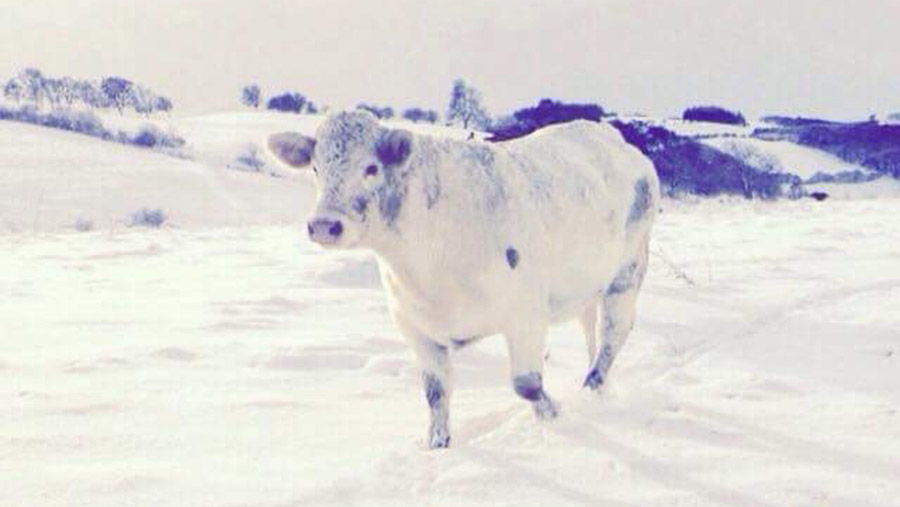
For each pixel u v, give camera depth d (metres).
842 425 4.95
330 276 10.86
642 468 4.30
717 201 33.84
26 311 8.74
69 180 33.75
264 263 12.59
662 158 38.66
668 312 8.49
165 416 5.24
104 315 8.50
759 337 7.39
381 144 4.76
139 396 5.66
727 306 8.74
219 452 4.62
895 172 45.78
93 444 4.73
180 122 60.53
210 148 47.31
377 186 4.77
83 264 12.77
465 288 4.92
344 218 4.67
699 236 15.79
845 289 9.58
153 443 4.75
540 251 5.21
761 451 4.54
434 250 4.88
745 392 5.64
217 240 16.89
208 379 6.12
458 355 6.91
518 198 5.16
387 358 6.66
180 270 11.95
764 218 20.56
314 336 7.52
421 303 4.96
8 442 4.73
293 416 5.30
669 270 11.12
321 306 9.02
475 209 4.95
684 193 36.47
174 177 36.16
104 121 56.50
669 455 4.47
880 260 11.95
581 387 6.08
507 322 5.05
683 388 5.81
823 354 6.76
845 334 7.37
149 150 43.72
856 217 20.14
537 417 5.09
